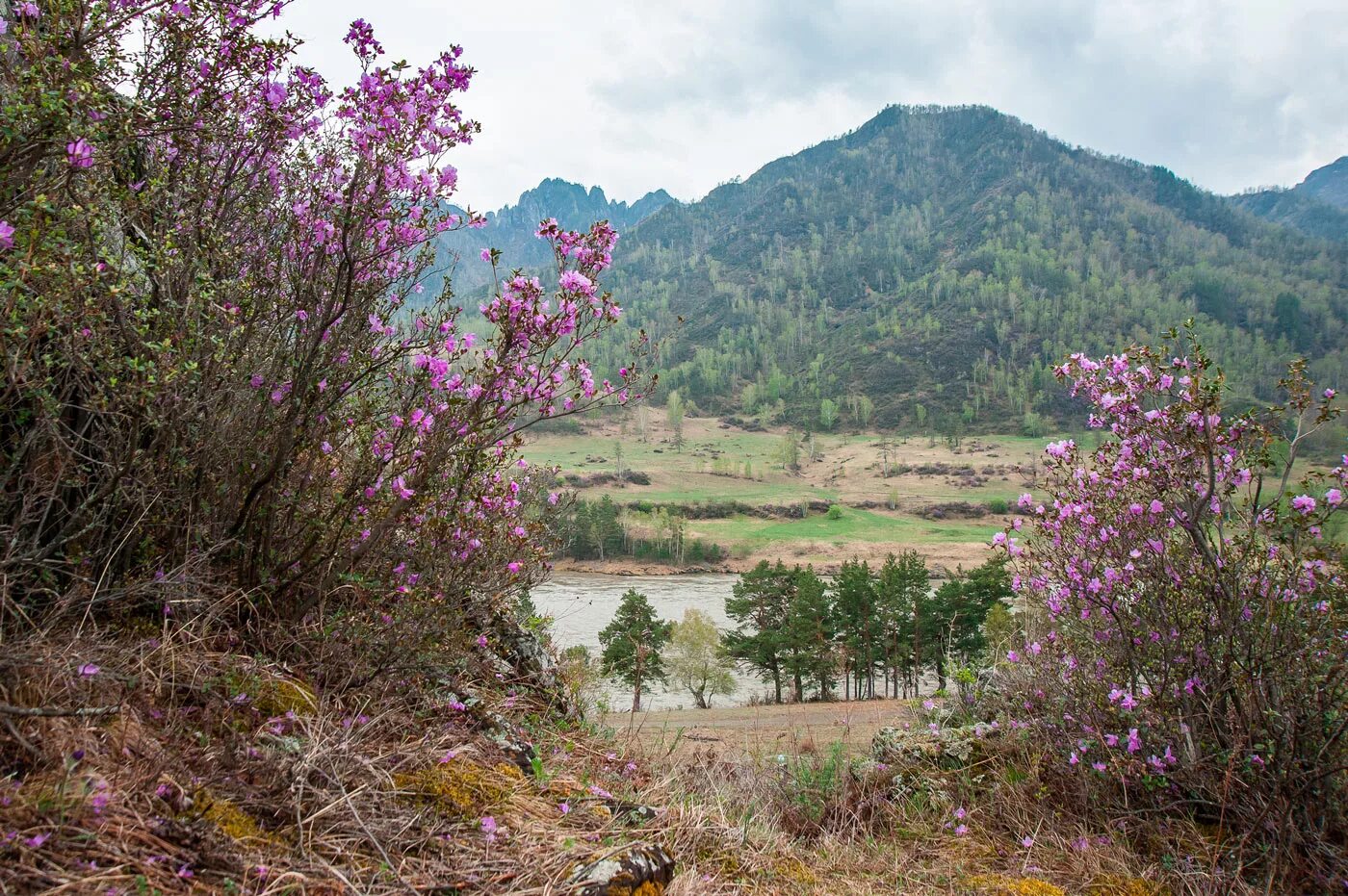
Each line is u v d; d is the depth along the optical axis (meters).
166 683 2.19
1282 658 3.34
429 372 2.94
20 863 1.47
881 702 18.66
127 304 2.21
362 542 2.96
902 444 169.50
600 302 2.93
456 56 2.83
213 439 2.50
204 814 1.85
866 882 3.18
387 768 2.47
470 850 2.22
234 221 2.74
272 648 2.71
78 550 2.23
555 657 4.89
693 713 16.00
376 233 2.88
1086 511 4.11
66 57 1.98
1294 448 3.44
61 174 1.99
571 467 135.50
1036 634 4.70
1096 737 3.89
